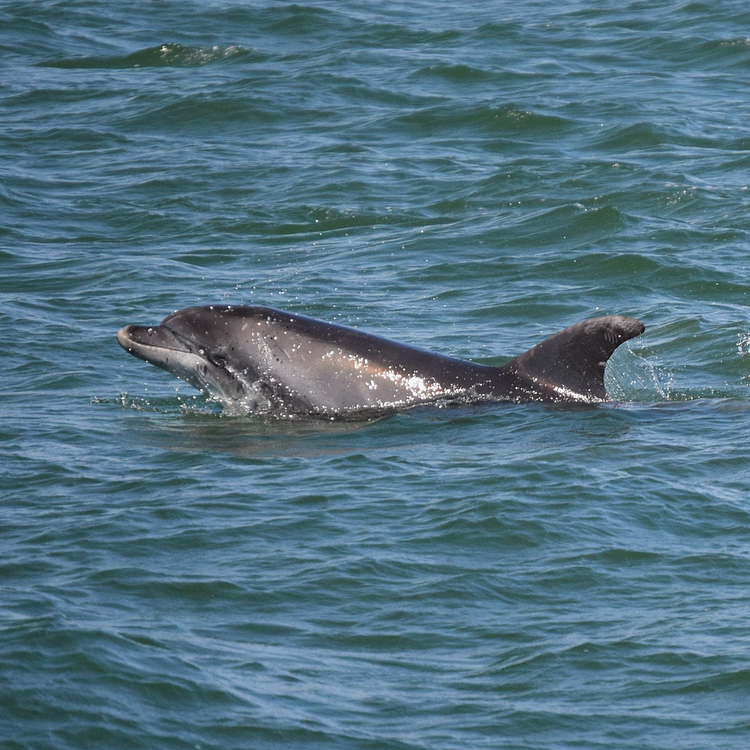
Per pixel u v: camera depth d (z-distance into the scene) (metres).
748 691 32.38
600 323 56.16
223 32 159.12
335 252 89.38
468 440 52.53
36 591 37.78
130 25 163.62
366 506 44.94
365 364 58.34
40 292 81.06
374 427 54.97
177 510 44.72
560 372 57.44
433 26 158.88
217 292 80.94
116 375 65.69
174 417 58.16
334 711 31.59
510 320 74.38
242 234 94.19
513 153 110.94
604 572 39.56
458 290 80.44
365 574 39.41
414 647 35.16
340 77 134.75
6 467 50.22
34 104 132.62
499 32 153.25
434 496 45.75
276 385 58.72
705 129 114.00
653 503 44.62
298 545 41.66
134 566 39.84
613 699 32.28
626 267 82.31
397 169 107.12
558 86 129.88
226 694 31.94
